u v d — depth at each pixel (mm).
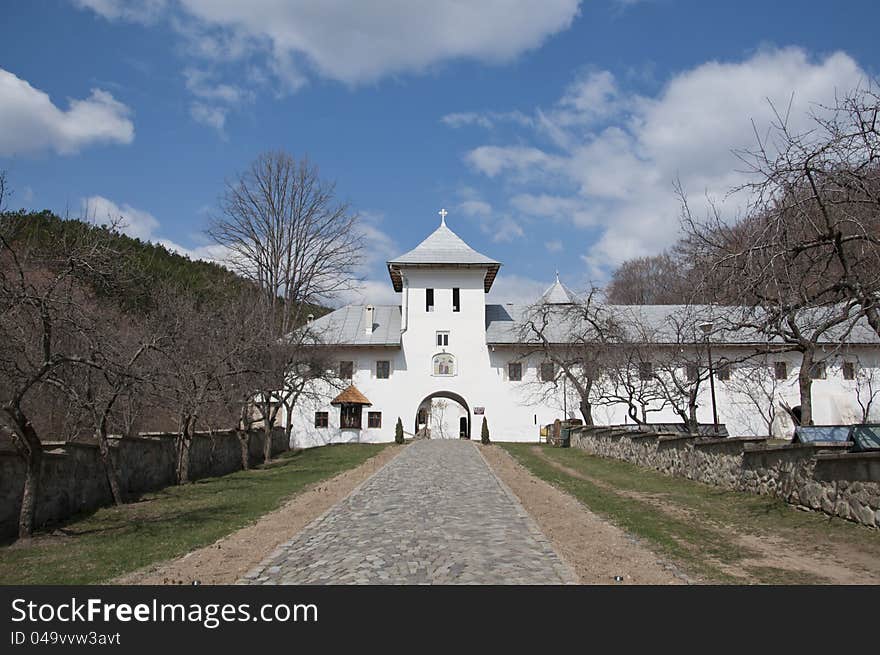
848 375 48875
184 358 24438
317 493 18969
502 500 16359
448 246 57562
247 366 28062
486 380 53875
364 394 53406
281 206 48312
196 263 53562
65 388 15391
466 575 9031
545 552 10344
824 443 13805
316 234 49000
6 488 14031
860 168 10438
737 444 17859
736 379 48188
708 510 15336
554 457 33281
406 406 53438
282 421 52062
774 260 11031
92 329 16000
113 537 13703
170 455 23875
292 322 42219
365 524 13133
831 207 10844
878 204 10281
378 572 9273
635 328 47125
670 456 23062
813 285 11891
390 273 58406
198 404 24516
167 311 27109
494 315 57750
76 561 11406
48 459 15672
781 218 10969
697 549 11180
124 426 24562
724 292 12203
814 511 13625
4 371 14461
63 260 15359
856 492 12203
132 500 19391
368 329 55062
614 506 16094
